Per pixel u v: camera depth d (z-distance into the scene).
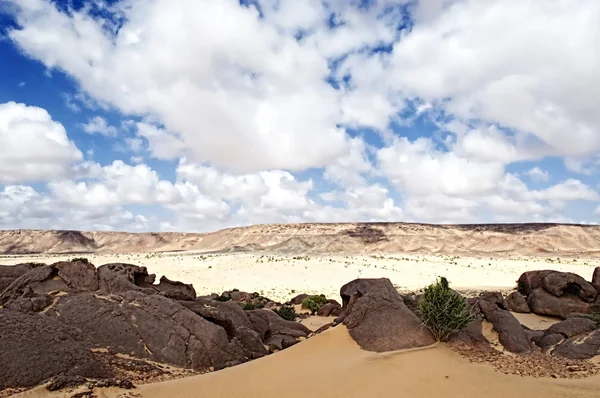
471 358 13.75
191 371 13.87
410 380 11.36
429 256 133.62
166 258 116.50
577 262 111.69
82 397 9.94
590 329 18.22
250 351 16.50
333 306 36.62
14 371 10.89
